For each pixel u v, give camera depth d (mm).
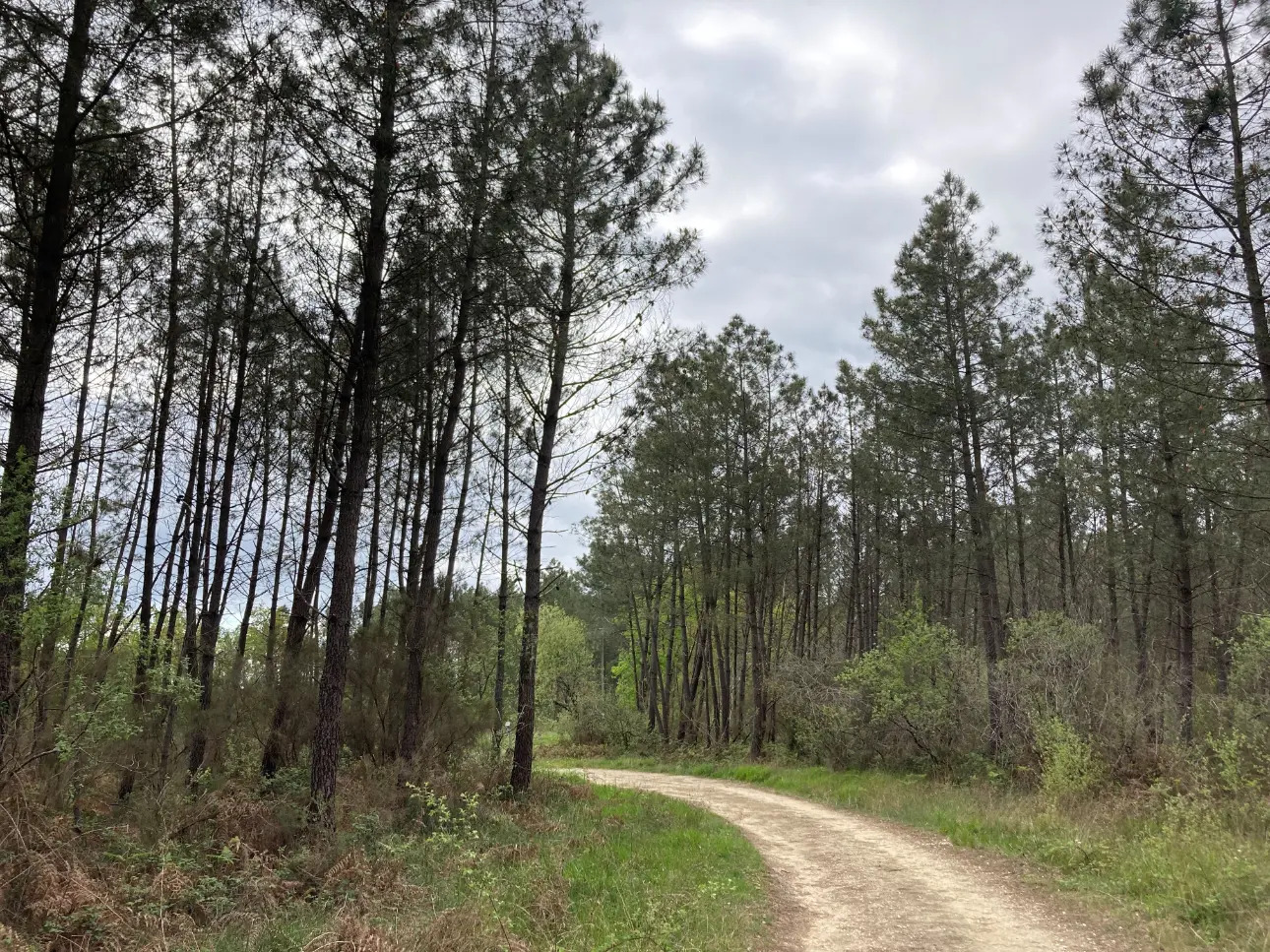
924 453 22297
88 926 6738
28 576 8055
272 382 16344
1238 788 11141
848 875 10555
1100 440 17719
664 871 9531
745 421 28438
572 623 46219
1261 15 11352
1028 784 16031
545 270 14555
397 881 8586
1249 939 6551
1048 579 34469
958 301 20703
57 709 8492
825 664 26609
